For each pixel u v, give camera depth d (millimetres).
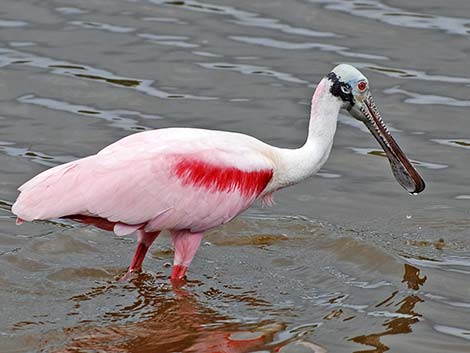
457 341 12797
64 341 12734
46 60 20500
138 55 20750
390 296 13859
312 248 15219
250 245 15352
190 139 14078
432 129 18453
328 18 22172
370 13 22328
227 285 14219
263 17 22250
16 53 20703
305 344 12719
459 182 16969
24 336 12805
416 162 17531
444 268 14609
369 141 18375
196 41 21266
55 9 22469
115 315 13430
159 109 18953
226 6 22688
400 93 19516
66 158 17359
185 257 14250
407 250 15125
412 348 12648
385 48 20984
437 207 16297
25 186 13250
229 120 18625
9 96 19297
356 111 15258
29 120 18516
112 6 22641
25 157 17391
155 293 14000
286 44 21125
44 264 14602
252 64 20438
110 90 19547
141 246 14312
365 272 14539
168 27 21812
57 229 15570
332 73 14984
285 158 14789
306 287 14172
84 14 22312
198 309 13586
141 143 13906
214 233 15633
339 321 13250
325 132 14969
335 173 17375
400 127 18531
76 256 14891
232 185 14156
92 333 12945
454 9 22422
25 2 22734
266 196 14969
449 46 21000
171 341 12828
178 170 13766
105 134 18094
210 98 19328
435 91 19562
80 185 13219
